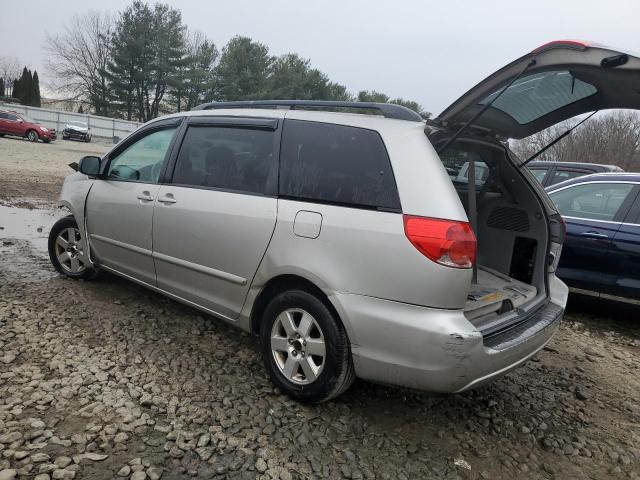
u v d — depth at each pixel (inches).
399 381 105.2
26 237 263.9
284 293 120.9
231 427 109.3
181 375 129.3
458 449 112.0
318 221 113.6
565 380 153.6
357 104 121.6
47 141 1210.0
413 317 101.5
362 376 109.9
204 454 99.3
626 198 203.5
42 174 570.3
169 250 146.9
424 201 102.9
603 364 168.4
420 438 114.3
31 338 140.1
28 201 387.5
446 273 99.3
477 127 131.4
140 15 2003.0
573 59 95.5
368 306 106.0
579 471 109.7
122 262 167.2
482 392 139.9
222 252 131.9
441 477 101.8
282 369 122.8
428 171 105.3
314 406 120.6
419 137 109.6
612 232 200.8
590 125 1138.7
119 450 98.1
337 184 114.7
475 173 149.9
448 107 111.0
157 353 139.9
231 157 137.1
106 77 2048.5
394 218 104.6
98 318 159.5
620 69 95.3
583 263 207.2
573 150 1130.0
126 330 152.8
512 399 138.3
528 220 146.7
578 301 227.6
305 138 124.0
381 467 102.5
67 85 2442.2
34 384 116.8
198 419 110.4
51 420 104.5
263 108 137.1
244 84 1872.5
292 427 111.7
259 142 132.2
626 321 216.1
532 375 155.5
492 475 104.8
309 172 120.1
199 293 141.6
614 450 118.3
